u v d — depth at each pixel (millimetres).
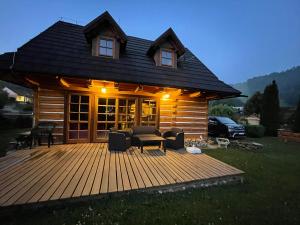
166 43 9188
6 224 2539
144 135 7184
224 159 6668
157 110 8852
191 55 11289
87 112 7652
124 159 5371
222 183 4359
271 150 8766
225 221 2852
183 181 3898
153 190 3645
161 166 4883
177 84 8070
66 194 3057
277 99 14633
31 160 4965
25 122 14836
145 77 7793
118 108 8133
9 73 6074
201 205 3299
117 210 2967
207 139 9914
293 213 3170
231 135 11352
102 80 6805
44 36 7574
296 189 4188
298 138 11719
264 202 3529
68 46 7680
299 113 13172
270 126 14430
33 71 5840
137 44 10039
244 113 25062
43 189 3211
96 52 7805
